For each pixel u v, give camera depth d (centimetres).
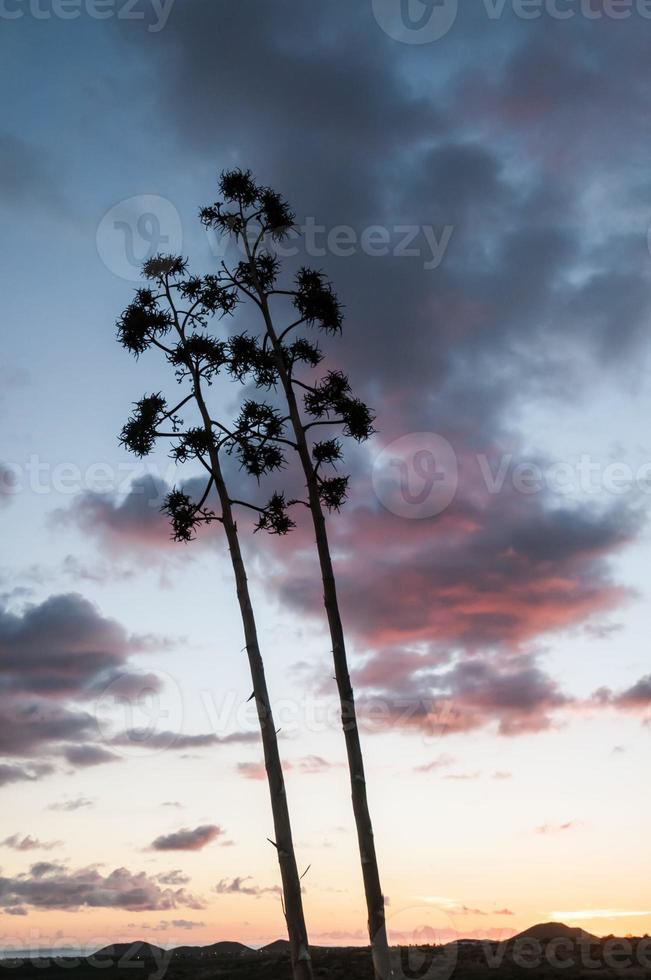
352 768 1975
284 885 1927
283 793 1983
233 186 2480
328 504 2273
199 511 2250
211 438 2291
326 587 2112
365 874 1914
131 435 2294
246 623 2105
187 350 2364
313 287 2423
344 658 2052
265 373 2420
